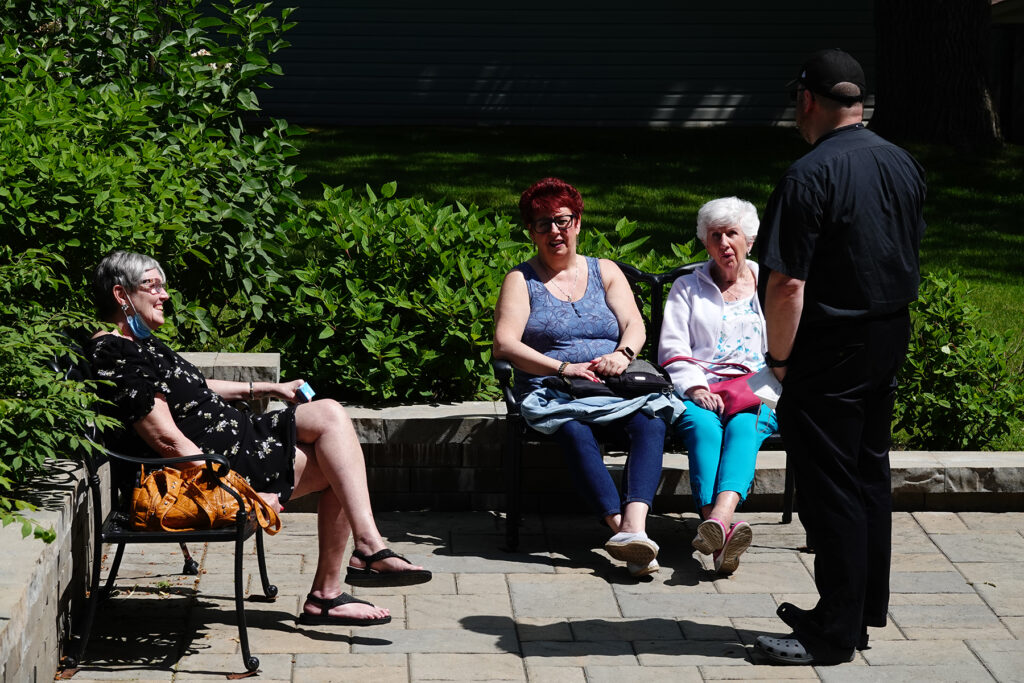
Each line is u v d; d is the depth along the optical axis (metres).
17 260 4.77
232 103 6.53
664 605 4.58
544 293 5.21
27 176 5.00
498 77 19.42
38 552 3.49
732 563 4.80
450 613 4.48
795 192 3.82
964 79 16.28
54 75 6.40
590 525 5.45
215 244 6.01
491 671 4.01
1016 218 13.16
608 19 19.33
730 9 19.38
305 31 19.08
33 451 3.93
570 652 4.16
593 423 4.98
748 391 5.05
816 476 4.04
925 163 15.55
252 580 4.72
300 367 5.93
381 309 5.73
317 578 4.38
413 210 6.29
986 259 11.33
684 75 19.53
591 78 19.50
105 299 4.23
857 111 3.98
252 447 4.29
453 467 5.55
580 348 5.15
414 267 5.98
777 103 19.67
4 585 3.26
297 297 5.89
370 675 3.96
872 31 19.50
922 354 6.25
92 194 5.05
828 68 3.96
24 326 4.11
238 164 6.21
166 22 6.65
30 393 4.00
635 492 4.81
